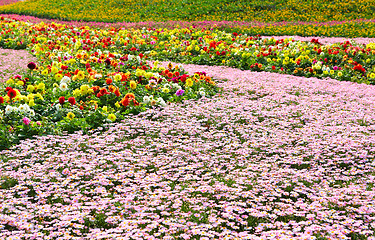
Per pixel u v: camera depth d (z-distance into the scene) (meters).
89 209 5.62
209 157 7.66
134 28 29.53
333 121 9.77
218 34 25.55
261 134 8.98
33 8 41.88
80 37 22.72
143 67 13.30
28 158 7.41
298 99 11.94
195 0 40.75
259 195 6.21
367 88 13.72
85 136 8.41
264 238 4.75
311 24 31.23
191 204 5.82
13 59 16.75
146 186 6.21
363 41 23.92
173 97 11.55
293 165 7.57
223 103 11.15
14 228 5.04
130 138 8.73
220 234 4.88
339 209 5.77
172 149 8.01
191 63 18.42
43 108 9.83
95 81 11.78
